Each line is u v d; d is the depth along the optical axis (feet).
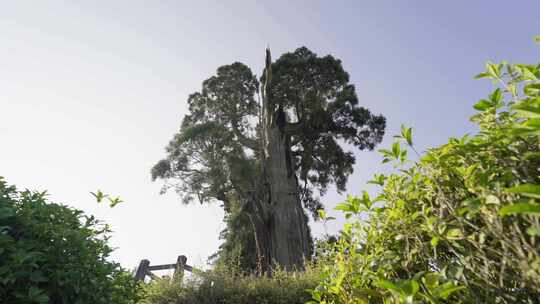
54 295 7.47
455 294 3.14
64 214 8.83
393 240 4.09
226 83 76.54
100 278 8.81
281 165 58.65
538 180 2.94
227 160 66.80
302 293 20.02
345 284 4.25
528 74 3.38
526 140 3.14
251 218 54.08
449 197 3.65
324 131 69.97
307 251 53.31
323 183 76.02
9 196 8.23
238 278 22.90
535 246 2.64
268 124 62.75
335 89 72.43
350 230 4.75
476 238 3.26
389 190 4.39
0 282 6.70
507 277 2.80
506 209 2.12
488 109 3.85
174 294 20.67
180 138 69.92
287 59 69.41
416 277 3.11
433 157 3.80
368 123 70.79
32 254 6.95
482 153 3.45
